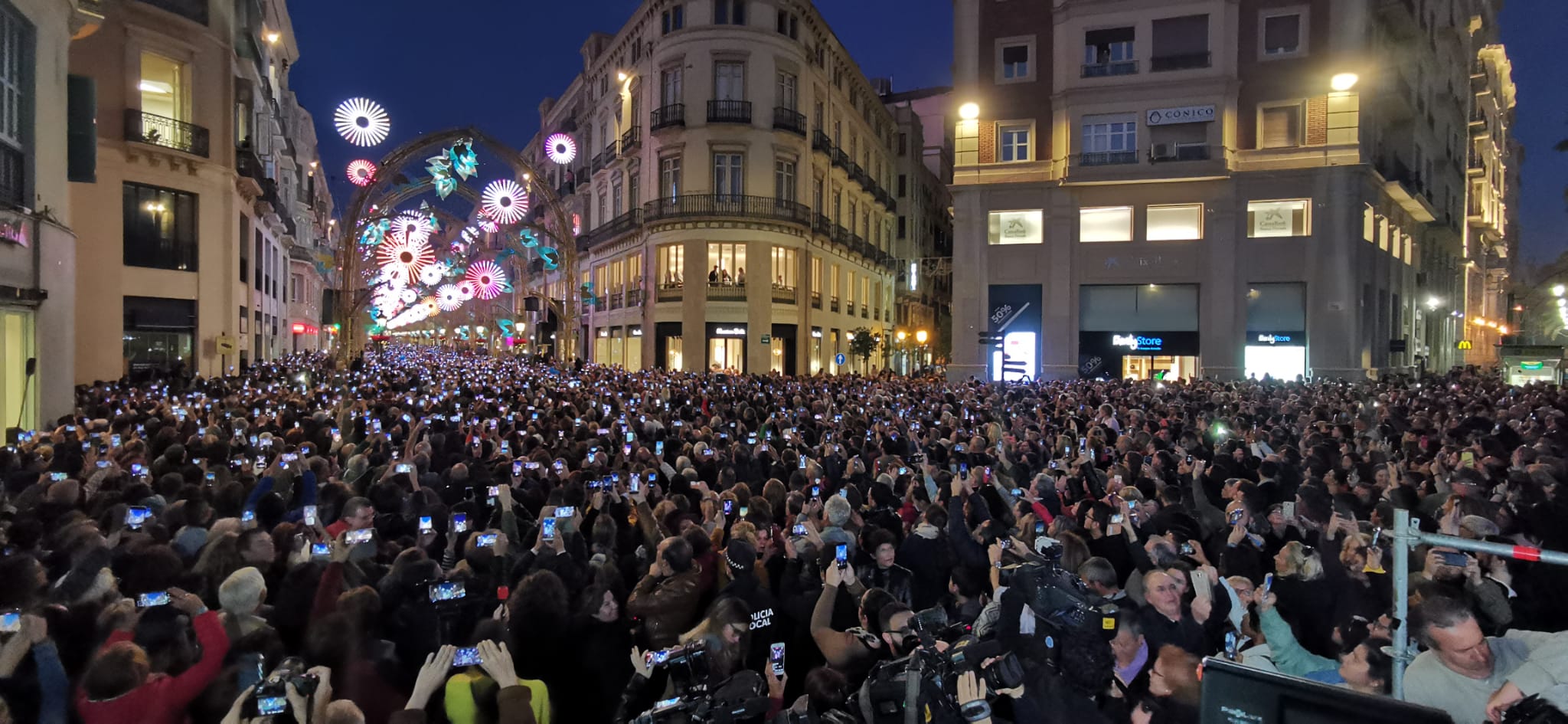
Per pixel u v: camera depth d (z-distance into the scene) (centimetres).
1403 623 340
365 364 3238
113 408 1384
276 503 649
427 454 901
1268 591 452
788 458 954
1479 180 5834
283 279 4219
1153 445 1080
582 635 430
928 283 6556
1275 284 3130
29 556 436
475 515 696
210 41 2553
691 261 3791
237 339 2680
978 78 3353
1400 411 1600
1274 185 3086
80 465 820
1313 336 3052
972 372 3334
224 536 505
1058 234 3256
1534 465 776
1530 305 5984
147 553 470
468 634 459
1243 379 3006
